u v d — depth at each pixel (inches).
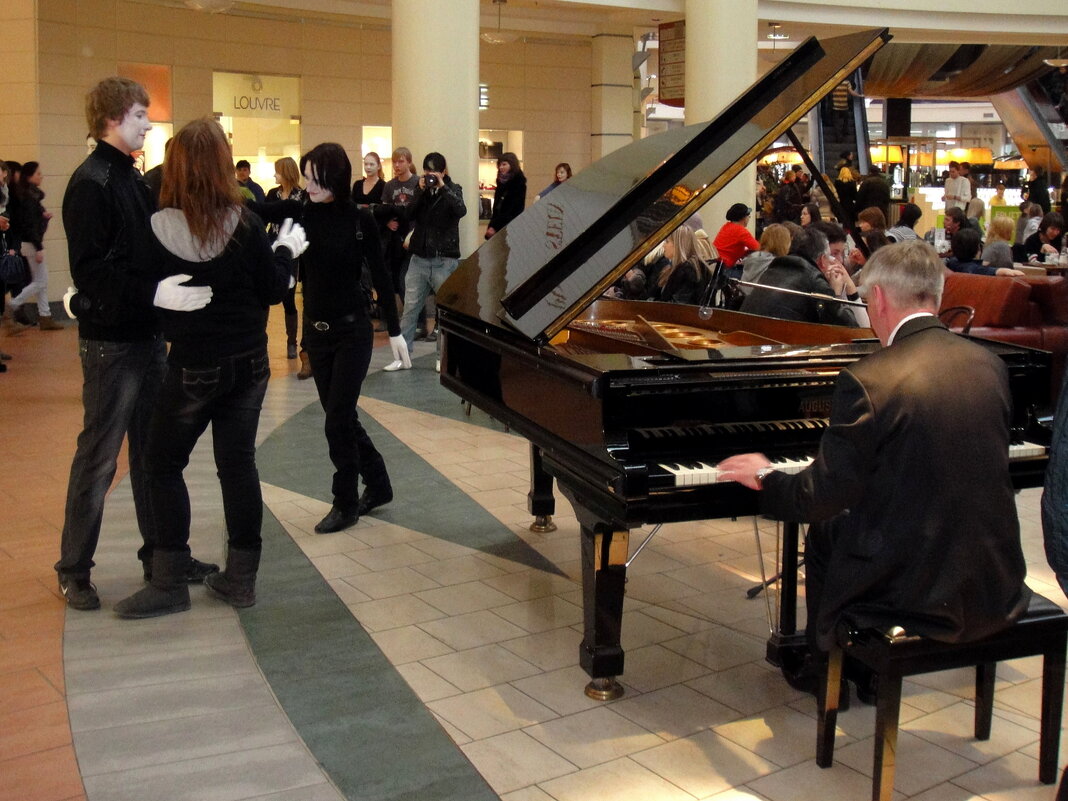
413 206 343.3
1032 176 773.3
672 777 110.2
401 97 400.8
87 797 104.2
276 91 537.0
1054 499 83.4
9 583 160.9
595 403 115.6
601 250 129.1
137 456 157.2
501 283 161.8
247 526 153.8
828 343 152.8
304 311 182.5
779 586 149.5
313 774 109.4
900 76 651.5
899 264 105.9
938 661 100.9
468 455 247.0
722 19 465.4
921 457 99.0
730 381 117.9
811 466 103.3
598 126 644.1
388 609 155.7
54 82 442.3
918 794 107.7
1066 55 645.3
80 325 144.6
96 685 129.0
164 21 487.8
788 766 112.8
